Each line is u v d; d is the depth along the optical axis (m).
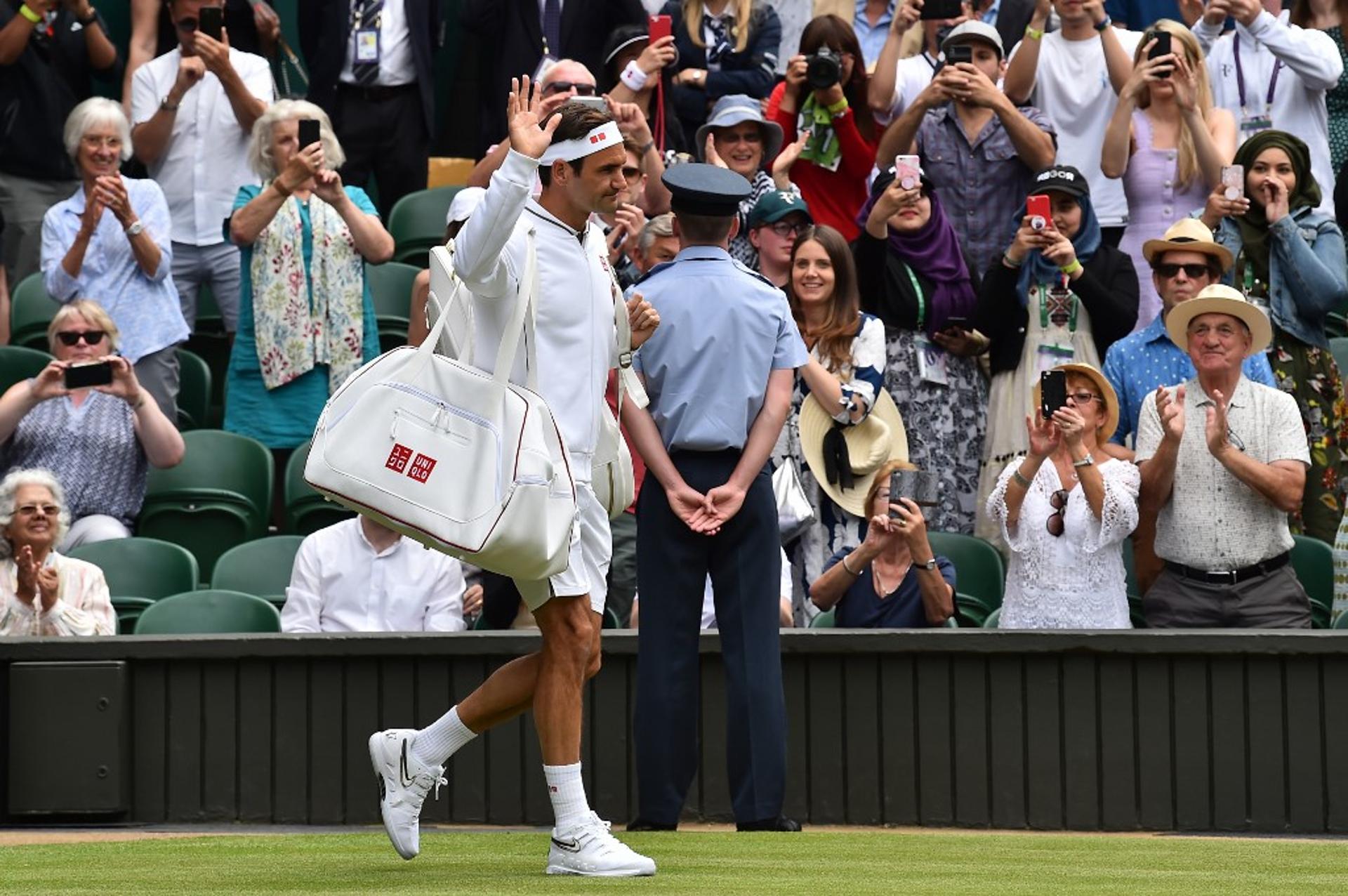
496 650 12.46
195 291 18.91
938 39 19.45
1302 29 18.95
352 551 13.85
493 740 12.52
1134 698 12.14
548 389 8.49
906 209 16.11
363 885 7.74
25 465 15.77
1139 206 17.67
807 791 12.43
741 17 19.59
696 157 17.66
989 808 12.23
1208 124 17.88
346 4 20.39
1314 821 11.95
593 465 8.91
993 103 17.20
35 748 12.54
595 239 8.82
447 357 8.24
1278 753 12.02
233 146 18.88
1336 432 16.09
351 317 17.11
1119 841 10.80
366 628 13.75
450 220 11.98
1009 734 12.23
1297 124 18.77
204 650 12.60
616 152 8.54
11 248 19.38
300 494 16.47
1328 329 19.11
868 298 16.06
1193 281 15.13
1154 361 15.15
